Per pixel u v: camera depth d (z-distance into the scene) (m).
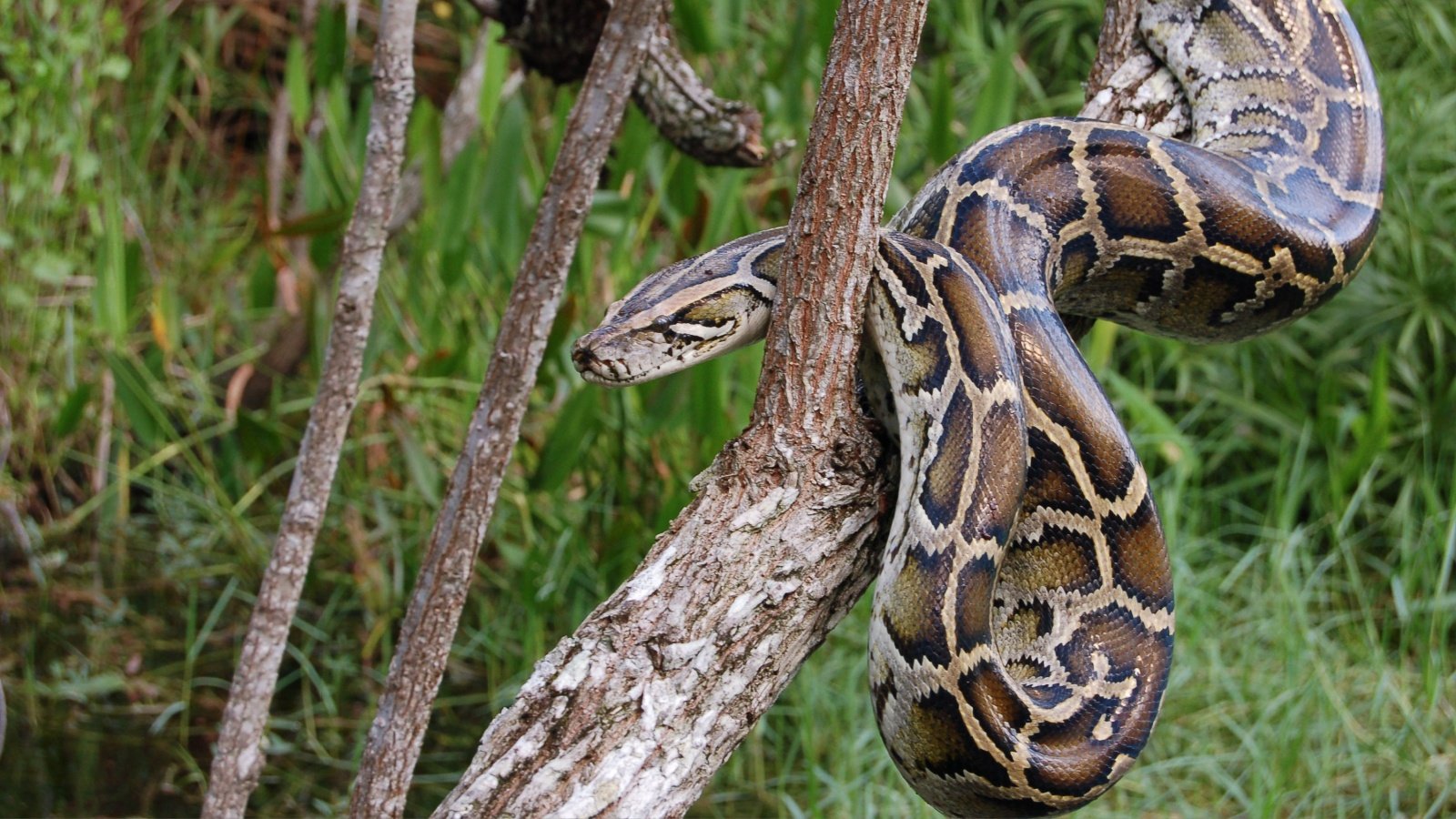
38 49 11.86
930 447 5.06
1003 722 5.02
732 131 7.28
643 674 4.46
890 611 5.01
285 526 6.64
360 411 12.32
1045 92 14.84
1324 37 6.95
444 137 11.51
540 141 14.27
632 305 5.79
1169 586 5.61
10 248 12.30
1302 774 10.02
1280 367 13.05
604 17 7.18
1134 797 9.98
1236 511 12.63
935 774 5.11
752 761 10.57
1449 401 12.38
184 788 9.92
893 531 4.98
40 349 12.88
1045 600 5.62
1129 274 6.22
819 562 4.70
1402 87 13.16
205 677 11.19
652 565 4.62
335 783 10.08
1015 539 5.66
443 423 12.78
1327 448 12.26
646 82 7.20
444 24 16.36
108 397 12.96
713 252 6.00
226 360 13.37
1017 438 5.15
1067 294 6.19
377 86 6.23
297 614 12.09
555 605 11.40
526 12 7.34
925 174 11.98
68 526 12.67
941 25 14.23
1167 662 5.48
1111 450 5.60
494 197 9.91
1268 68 6.76
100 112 14.34
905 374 5.09
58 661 11.29
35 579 12.22
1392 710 10.75
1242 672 10.89
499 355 6.15
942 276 5.26
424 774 10.22
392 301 13.16
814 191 4.57
